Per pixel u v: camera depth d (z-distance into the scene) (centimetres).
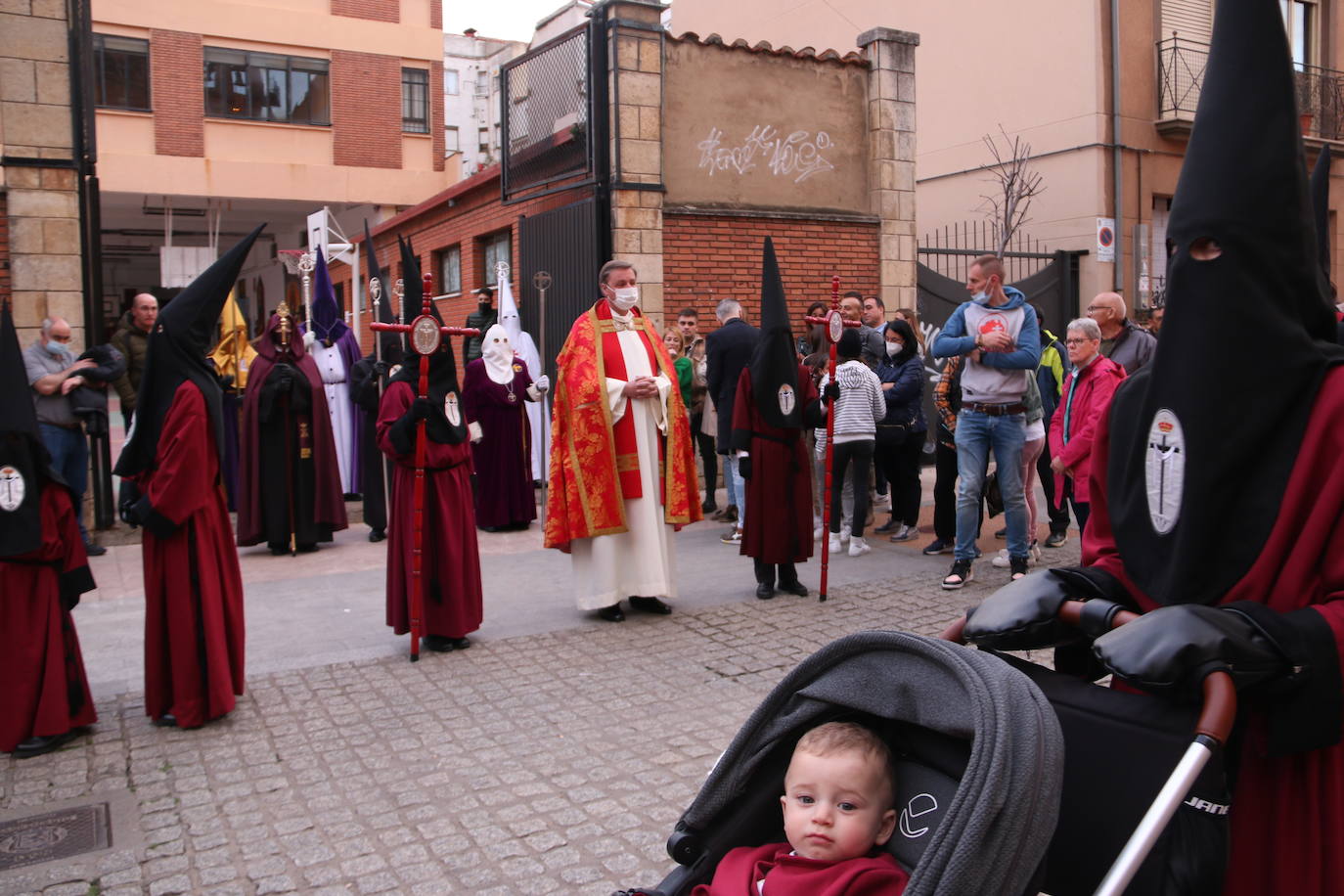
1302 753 208
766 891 213
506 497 1024
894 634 219
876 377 893
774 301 721
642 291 1133
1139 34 1518
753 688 560
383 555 940
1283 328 205
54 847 395
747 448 731
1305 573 203
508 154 1308
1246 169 204
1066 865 209
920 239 1744
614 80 1107
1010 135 1597
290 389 927
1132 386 237
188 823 415
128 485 966
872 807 211
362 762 471
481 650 638
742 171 1195
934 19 1697
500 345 1000
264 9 2709
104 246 3362
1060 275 1502
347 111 2817
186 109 2641
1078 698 215
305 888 364
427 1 2905
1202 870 192
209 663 509
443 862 380
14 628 484
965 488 752
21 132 938
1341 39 1773
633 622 695
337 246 1375
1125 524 230
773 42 1952
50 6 945
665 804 423
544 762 467
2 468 471
